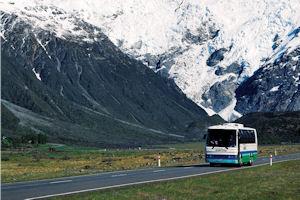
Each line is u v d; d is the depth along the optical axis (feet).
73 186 170.30
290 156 439.63
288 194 151.43
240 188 164.04
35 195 141.49
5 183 188.14
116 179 201.05
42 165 410.11
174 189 156.15
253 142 312.71
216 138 287.69
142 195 139.74
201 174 219.82
